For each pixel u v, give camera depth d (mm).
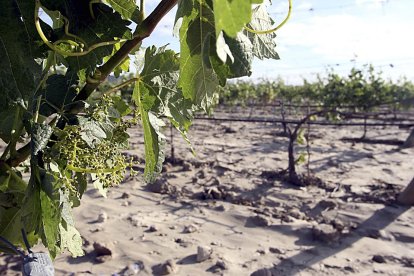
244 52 841
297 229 5707
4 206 1138
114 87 1188
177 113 1234
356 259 4938
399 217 6230
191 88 957
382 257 4914
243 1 612
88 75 1041
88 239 5273
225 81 853
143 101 1211
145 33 1004
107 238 5348
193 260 4840
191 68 943
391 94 18797
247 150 12039
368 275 4570
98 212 6258
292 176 8211
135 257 4840
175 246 5203
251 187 7855
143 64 1335
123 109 1262
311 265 4789
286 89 25375
